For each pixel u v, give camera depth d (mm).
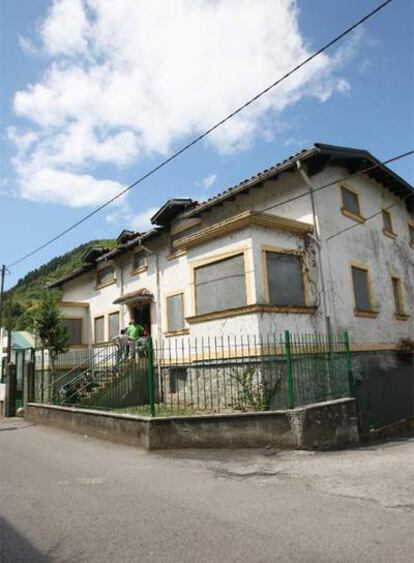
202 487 6148
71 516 5031
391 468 7145
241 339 11117
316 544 4180
